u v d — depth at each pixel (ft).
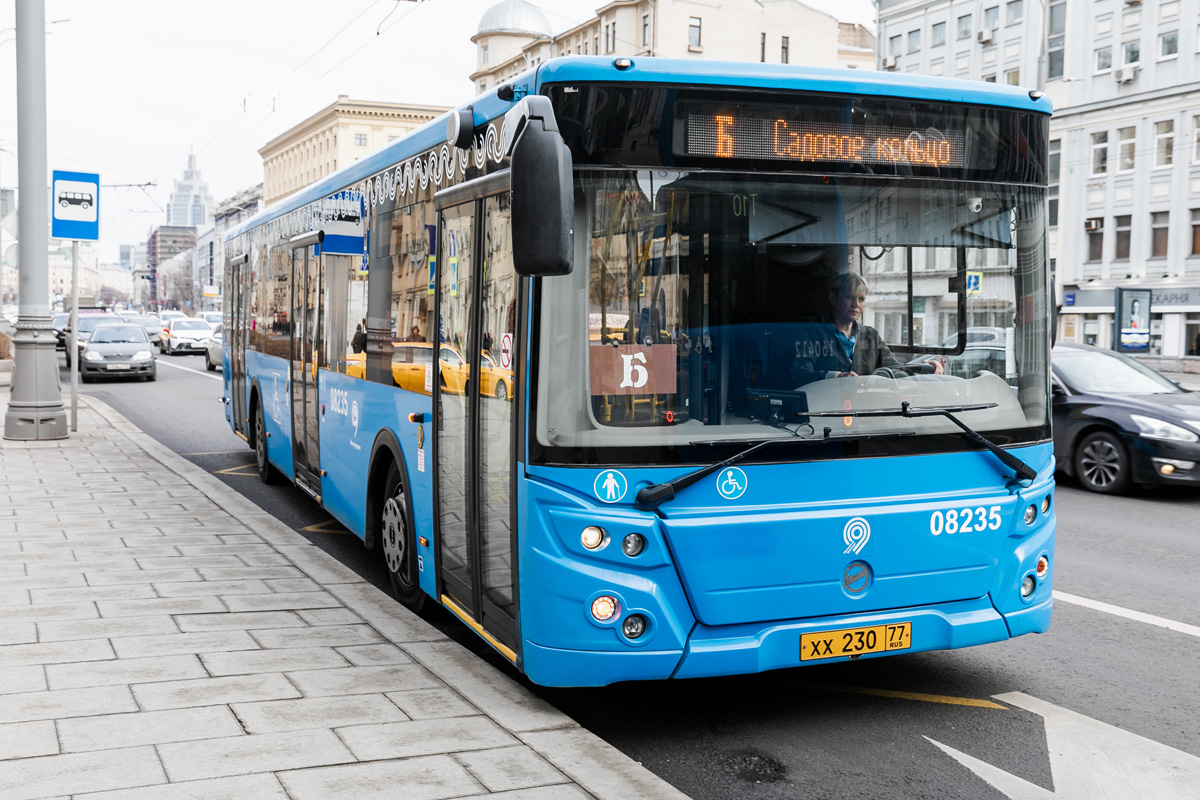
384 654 17.67
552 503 14.29
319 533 30.91
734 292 14.70
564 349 14.30
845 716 16.46
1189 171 141.18
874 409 15.25
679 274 14.53
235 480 40.27
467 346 17.20
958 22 172.45
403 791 12.46
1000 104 16.01
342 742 13.87
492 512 16.17
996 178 16.08
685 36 204.13
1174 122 142.61
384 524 22.74
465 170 17.52
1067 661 19.26
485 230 16.48
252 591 21.59
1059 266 158.92
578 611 14.19
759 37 211.00
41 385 46.83
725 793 13.70
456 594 18.16
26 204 46.16
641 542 14.24
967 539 15.61
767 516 14.56
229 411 46.39
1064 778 14.19
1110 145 150.82
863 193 15.28
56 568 23.24
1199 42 139.23
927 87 15.56
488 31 227.20
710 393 14.61
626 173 14.33
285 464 34.01
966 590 15.70
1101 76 151.33
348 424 25.43
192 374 103.81
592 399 14.32
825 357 15.07
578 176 14.19
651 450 14.34
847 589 14.98
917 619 15.34
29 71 45.44
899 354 15.48
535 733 14.34
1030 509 16.31
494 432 15.99
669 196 14.48
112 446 45.55
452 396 17.99
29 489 33.88
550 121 13.16
